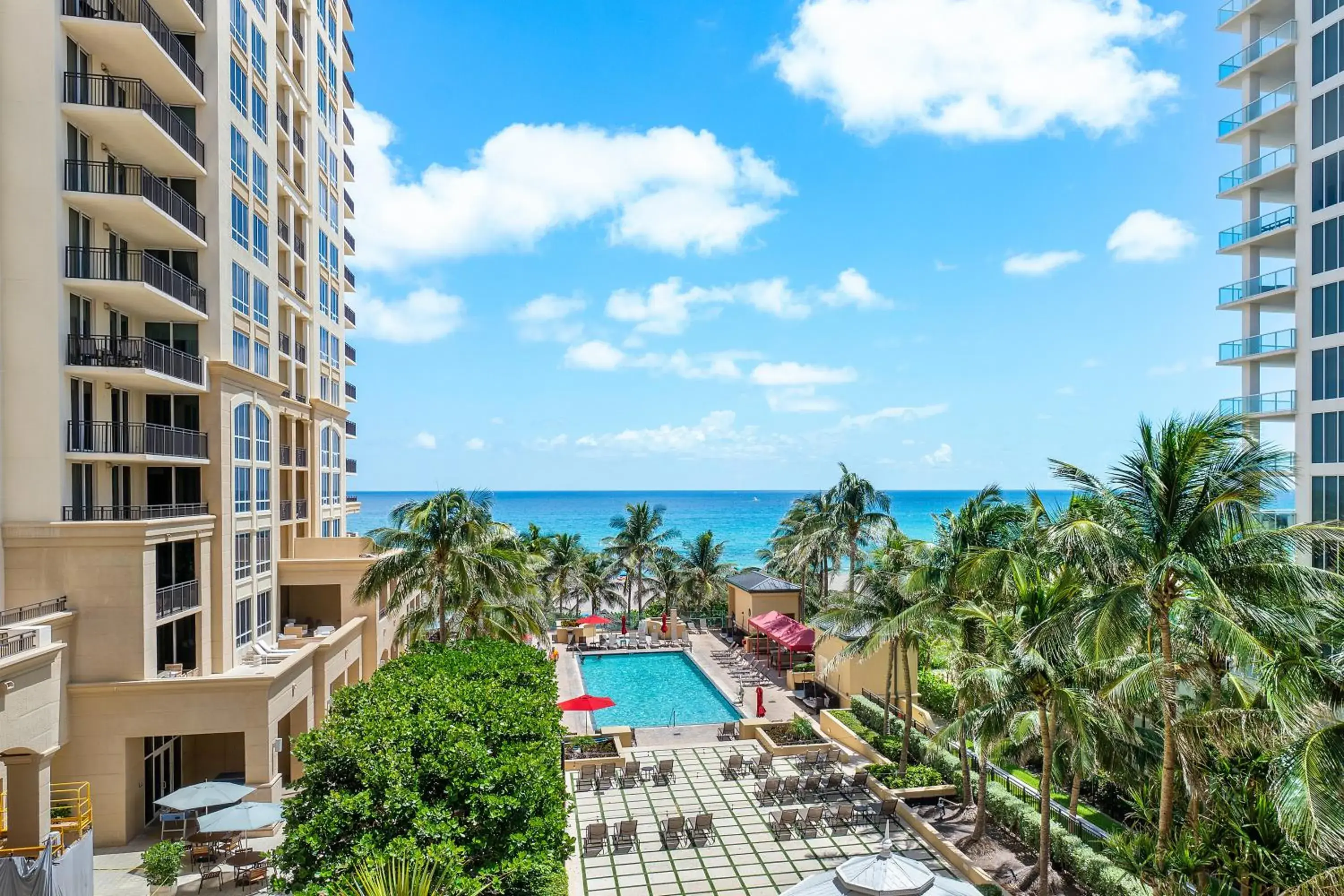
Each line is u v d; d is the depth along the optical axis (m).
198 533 23.48
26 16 20.28
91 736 20.39
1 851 17.47
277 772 22.84
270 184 30.11
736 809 22.78
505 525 33.09
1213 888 14.73
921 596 23.58
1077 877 17.52
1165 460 14.68
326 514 39.56
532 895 15.20
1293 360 37.31
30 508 20.19
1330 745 11.50
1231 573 14.23
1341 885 10.60
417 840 13.29
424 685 19.16
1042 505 22.34
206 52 25.16
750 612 47.53
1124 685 15.60
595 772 24.84
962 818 21.64
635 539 56.88
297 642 27.09
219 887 18.19
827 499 46.97
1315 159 34.97
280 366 33.28
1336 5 34.16
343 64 43.81
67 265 20.78
